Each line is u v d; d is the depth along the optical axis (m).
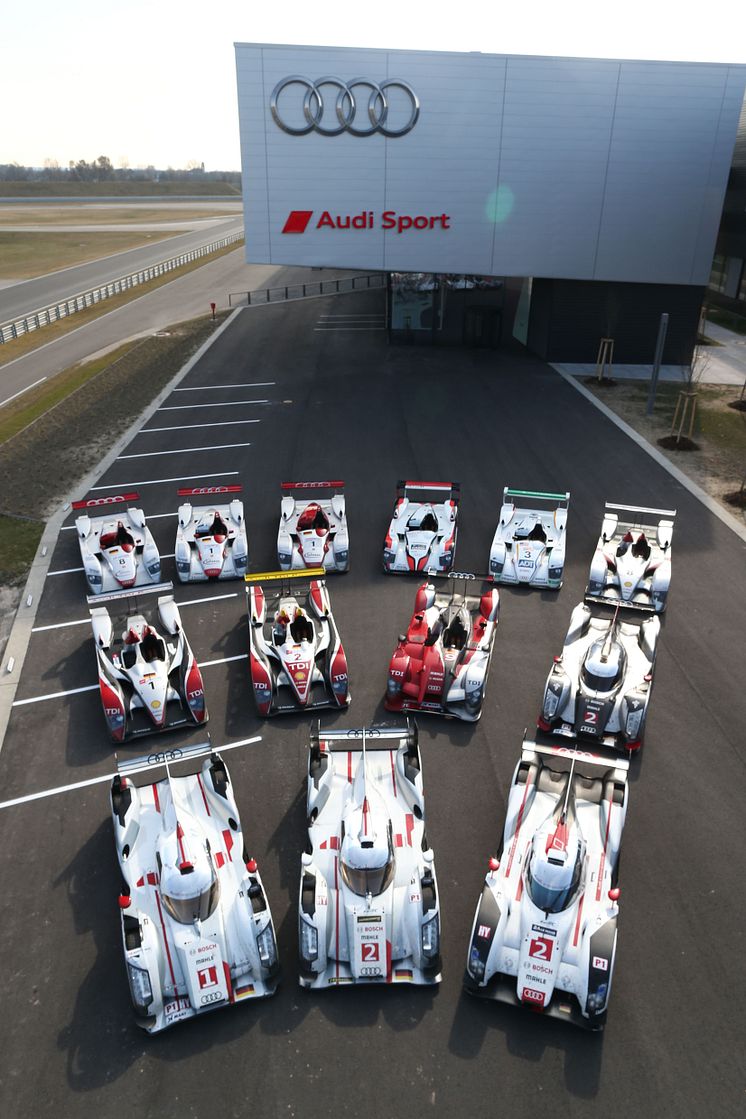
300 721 11.31
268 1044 6.93
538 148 28.02
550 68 26.77
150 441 24.08
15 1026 7.18
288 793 9.94
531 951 7.08
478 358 34.00
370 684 12.12
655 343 32.22
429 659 11.17
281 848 9.09
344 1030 7.04
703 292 31.12
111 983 7.60
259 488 20.14
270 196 28.84
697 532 17.52
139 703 11.19
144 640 11.92
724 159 28.09
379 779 9.41
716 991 7.48
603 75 26.84
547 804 8.85
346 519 17.98
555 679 10.66
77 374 32.72
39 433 24.98
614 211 29.03
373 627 13.70
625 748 10.49
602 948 6.90
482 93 27.16
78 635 13.73
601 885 7.68
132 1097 6.55
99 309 48.97
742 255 43.28
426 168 28.33
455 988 7.41
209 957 7.11
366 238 29.52
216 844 8.36
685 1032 7.08
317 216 29.14
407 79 27.02
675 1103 6.49
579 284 31.20
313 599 13.16
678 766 10.46
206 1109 6.45
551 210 29.02
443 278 35.09
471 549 16.61
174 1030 7.07
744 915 8.33
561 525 15.80
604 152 28.06
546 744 10.80
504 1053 6.85
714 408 26.62
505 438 23.62
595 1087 6.59
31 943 8.04
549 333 32.38
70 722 11.47
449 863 8.88
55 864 9.02
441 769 10.34
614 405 26.95
